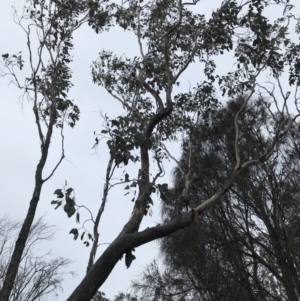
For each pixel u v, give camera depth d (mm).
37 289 15906
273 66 13750
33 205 7906
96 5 10570
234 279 16375
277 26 13406
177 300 17219
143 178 8844
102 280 7746
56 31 10258
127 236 8203
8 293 7133
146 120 11633
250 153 17078
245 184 16875
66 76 10125
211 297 16188
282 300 16656
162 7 13742
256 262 15922
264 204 16797
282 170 17516
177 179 15211
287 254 15742
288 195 17266
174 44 13812
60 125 9719
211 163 16812
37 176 8172
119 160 8727
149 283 17750
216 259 16594
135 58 13891
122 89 14039
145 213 8805
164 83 12961
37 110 8953
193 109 14664
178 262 16984
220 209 16594
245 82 14164
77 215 8164
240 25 13297
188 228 16688
